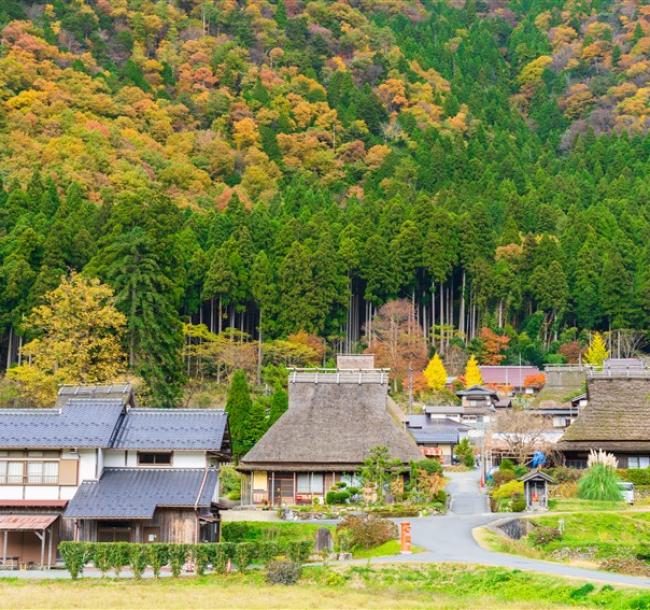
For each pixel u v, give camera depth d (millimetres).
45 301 103625
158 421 54656
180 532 50062
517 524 54844
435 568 43312
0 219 125938
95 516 48750
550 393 108312
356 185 186750
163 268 105875
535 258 141125
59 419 53000
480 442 89938
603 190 177125
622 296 134625
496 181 180500
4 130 166250
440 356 130750
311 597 40344
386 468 64812
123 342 87438
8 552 49781
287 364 116938
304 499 66938
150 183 158250
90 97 181000
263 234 136000
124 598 40469
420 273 139125
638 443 70438
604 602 37719
